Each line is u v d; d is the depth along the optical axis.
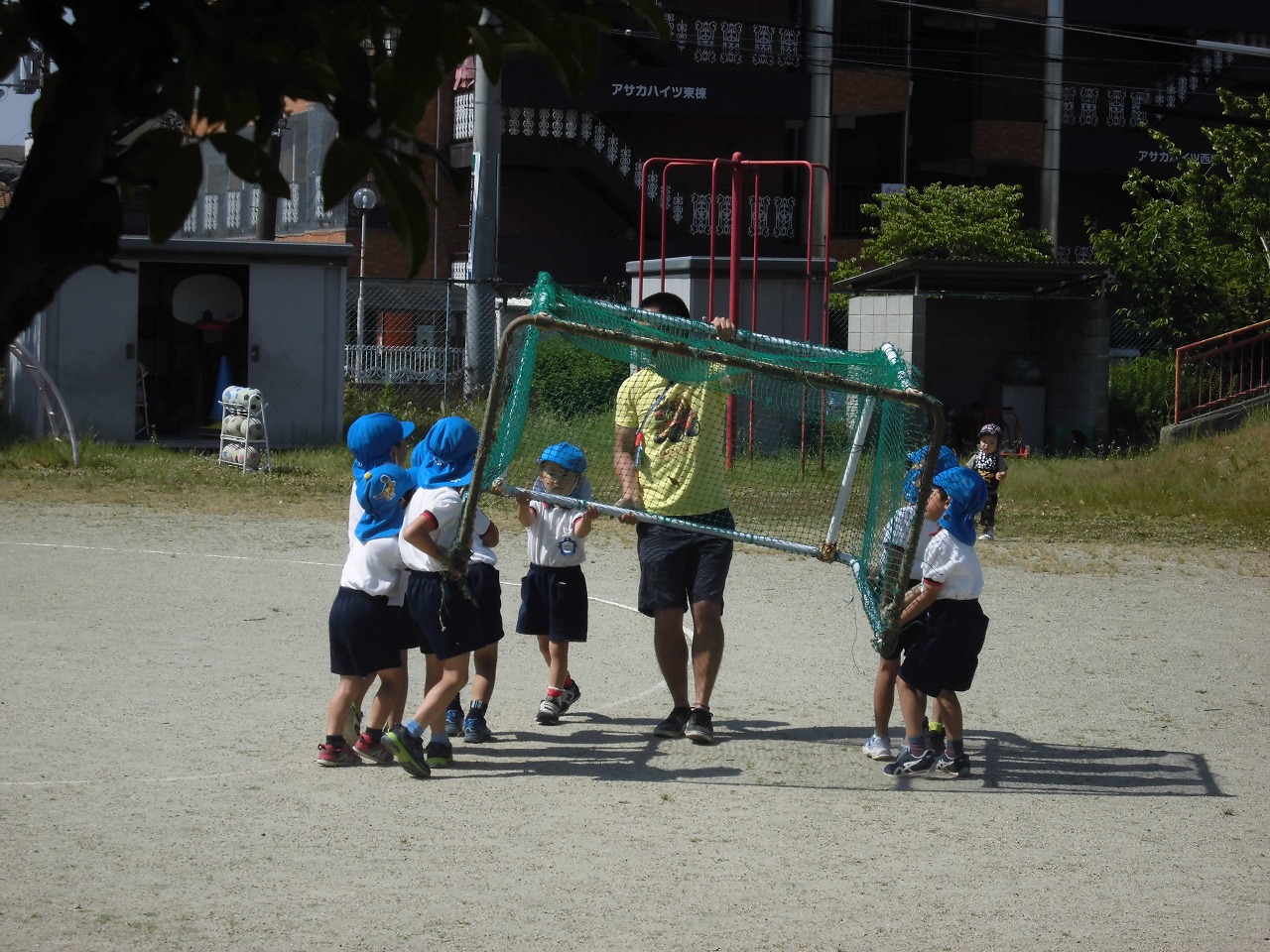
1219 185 38.38
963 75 48.00
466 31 2.31
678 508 9.58
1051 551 19.17
